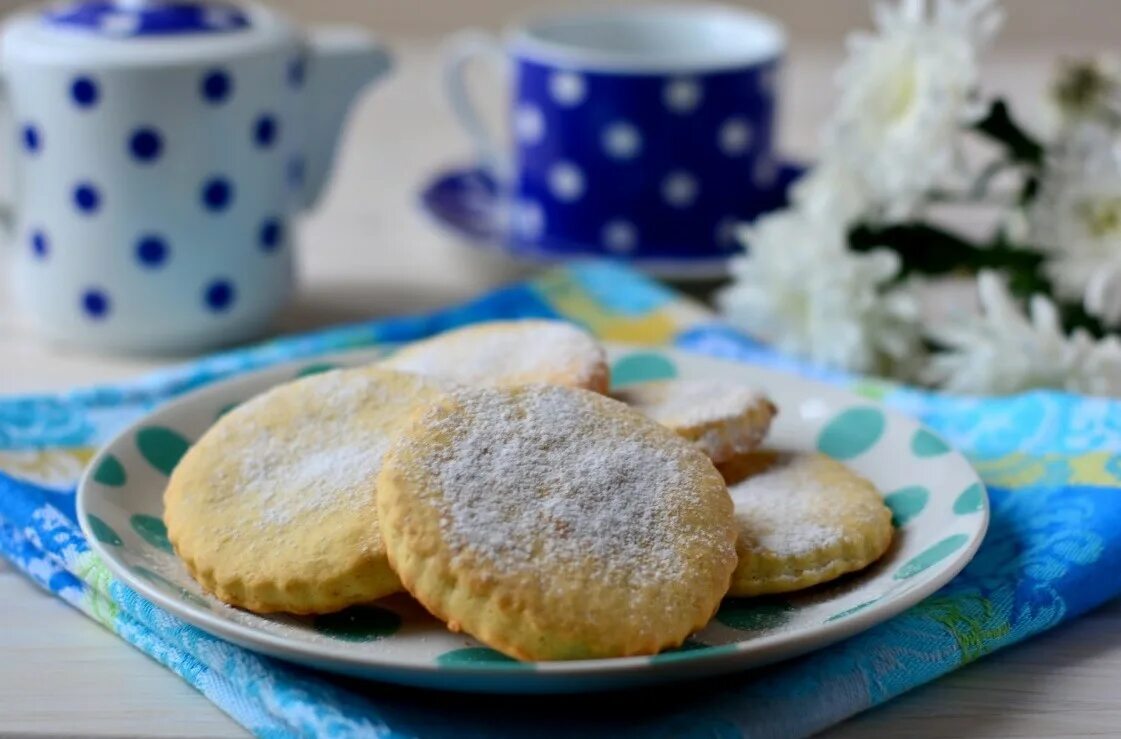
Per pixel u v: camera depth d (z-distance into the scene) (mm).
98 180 547
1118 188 530
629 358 512
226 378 497
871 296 549
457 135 821
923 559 419
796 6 1062
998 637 418
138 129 543
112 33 547
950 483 445
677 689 403
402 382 444
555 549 390
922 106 538
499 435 410
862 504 436
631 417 423
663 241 633
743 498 440
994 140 558
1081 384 516
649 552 395
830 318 552
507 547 389
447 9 1070
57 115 542
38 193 553
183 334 570
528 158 640
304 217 705
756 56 624
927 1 558
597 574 388
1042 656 425
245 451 429
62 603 444
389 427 432
